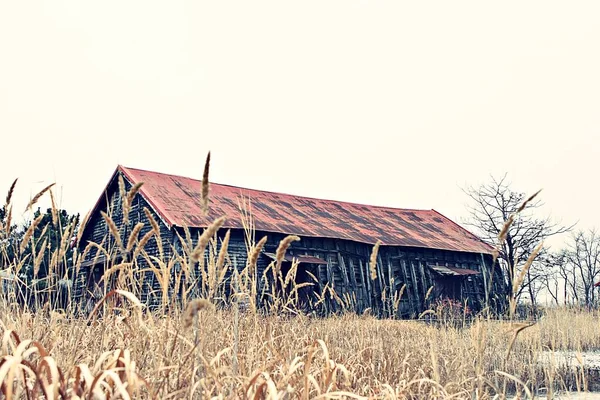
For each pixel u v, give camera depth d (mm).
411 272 30016
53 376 2533
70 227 4555
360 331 7992
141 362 3795
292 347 5133
